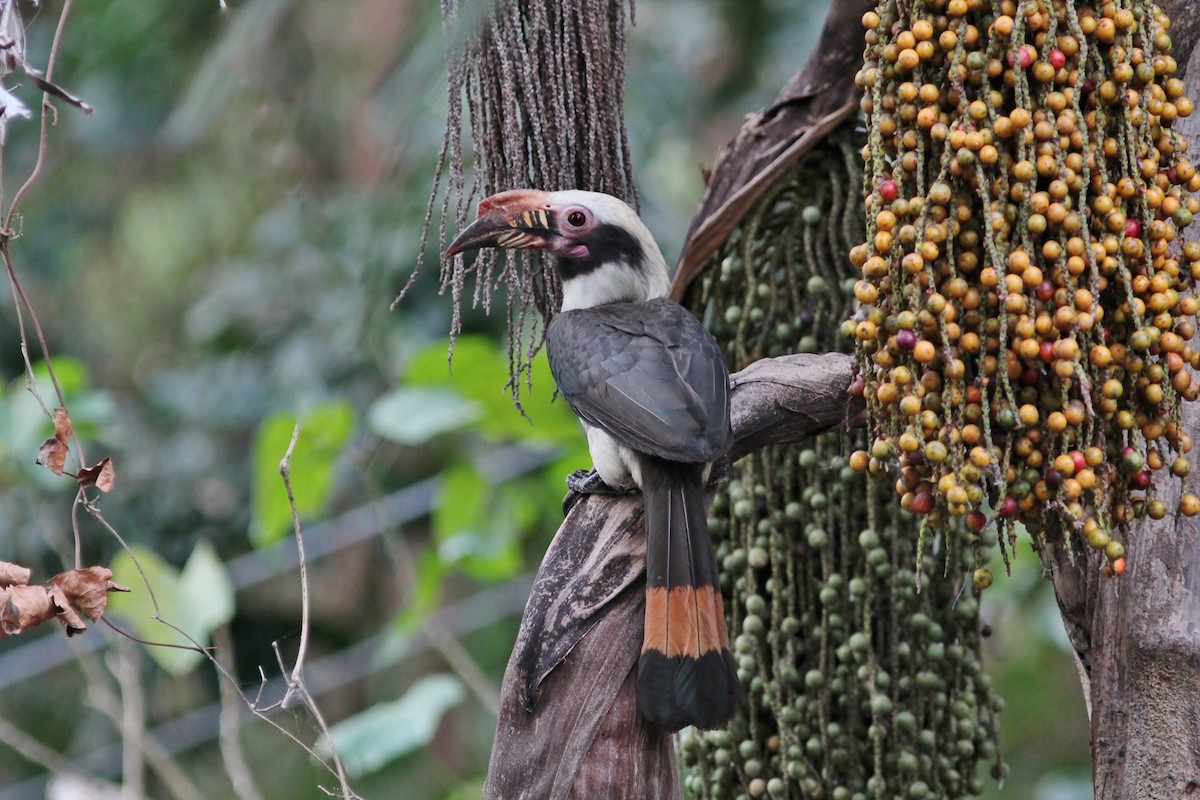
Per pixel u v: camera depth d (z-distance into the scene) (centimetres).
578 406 735
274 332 1419
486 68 744
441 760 1488
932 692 718
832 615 722
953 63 532
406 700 1054
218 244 1537
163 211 1499
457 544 1211
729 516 769
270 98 1137
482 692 1168
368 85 1112
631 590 668
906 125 554
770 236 785
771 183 764
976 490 529
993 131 526
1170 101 557
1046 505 547
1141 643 612
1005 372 524
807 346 758
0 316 1513
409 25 1047
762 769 738
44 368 1155
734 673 644
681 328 755
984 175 526
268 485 1123
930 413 534
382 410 1102
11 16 664
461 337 1122
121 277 1606
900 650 715
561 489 1210
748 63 1455
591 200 769
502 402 1112
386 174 999
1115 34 533
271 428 1108
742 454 717
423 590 1208
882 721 713
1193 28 630
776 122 775
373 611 1544
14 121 1360
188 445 1410
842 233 764
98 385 1595
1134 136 536
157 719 1430
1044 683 1439
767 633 742
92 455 1404
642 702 632
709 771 757
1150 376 541
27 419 1151
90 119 1338
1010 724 1439
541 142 752
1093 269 521
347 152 1202
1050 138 524
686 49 1466
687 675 634
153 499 1395
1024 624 1406
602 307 792
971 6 534
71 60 1228
